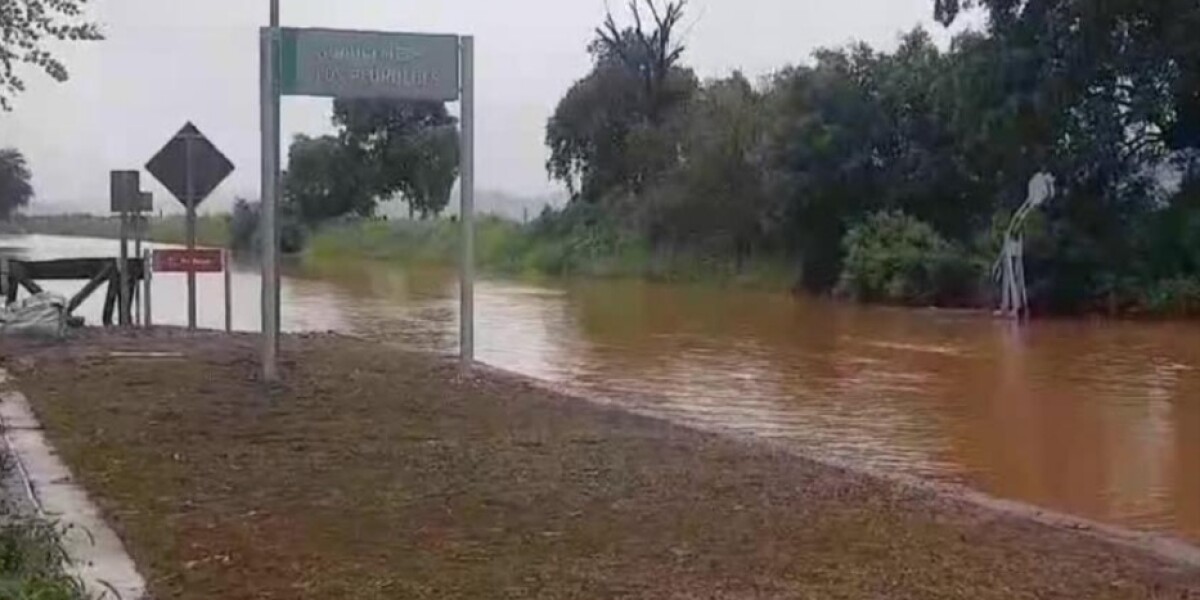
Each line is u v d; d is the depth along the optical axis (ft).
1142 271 100.53
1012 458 37.86
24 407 39.91
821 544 24.68
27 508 24.86
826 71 124.36
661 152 164.14
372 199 235.20
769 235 132.36
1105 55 100.12
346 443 34.58
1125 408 48.14
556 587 21.61
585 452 33.86
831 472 32.19
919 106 119.24
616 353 66.64
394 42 48.06
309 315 91.04
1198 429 43.21
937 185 116.78
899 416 45.70
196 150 63.93
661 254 150.41
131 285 69.10
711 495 28.81
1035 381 56.29
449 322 85.66
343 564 22.79
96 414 38.78
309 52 46.83
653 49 180.24
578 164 183.52
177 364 51.52
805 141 123.54
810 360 64.18
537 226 180.65
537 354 65.82
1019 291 98.27
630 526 25.82
